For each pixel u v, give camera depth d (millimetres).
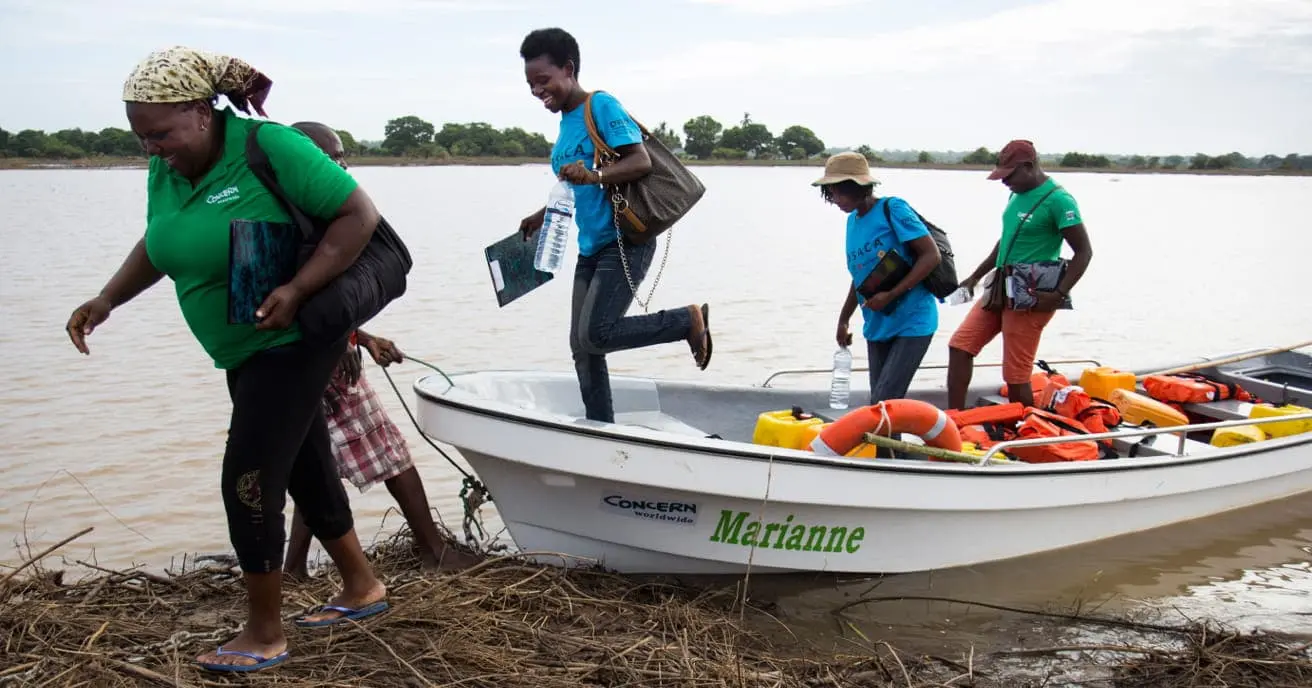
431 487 7055
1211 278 20594
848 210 6242
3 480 6949
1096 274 21234
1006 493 5578
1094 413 6734
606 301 5227
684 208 5113
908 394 7633
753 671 4348
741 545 5324
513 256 5625
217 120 3375
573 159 5043
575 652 4320
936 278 6062
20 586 4770
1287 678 4629
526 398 6230
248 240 3293
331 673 3865
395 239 3703
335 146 4758
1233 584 5828
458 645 4176
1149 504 6289
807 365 11188
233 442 3525
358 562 4211
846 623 5195
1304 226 38625
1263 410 7141
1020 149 6805
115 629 4273
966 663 4773
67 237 24797
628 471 5016
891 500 5285
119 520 6348
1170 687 4551
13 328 12203
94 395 9055
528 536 5500
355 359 4957
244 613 4609
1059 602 5531
